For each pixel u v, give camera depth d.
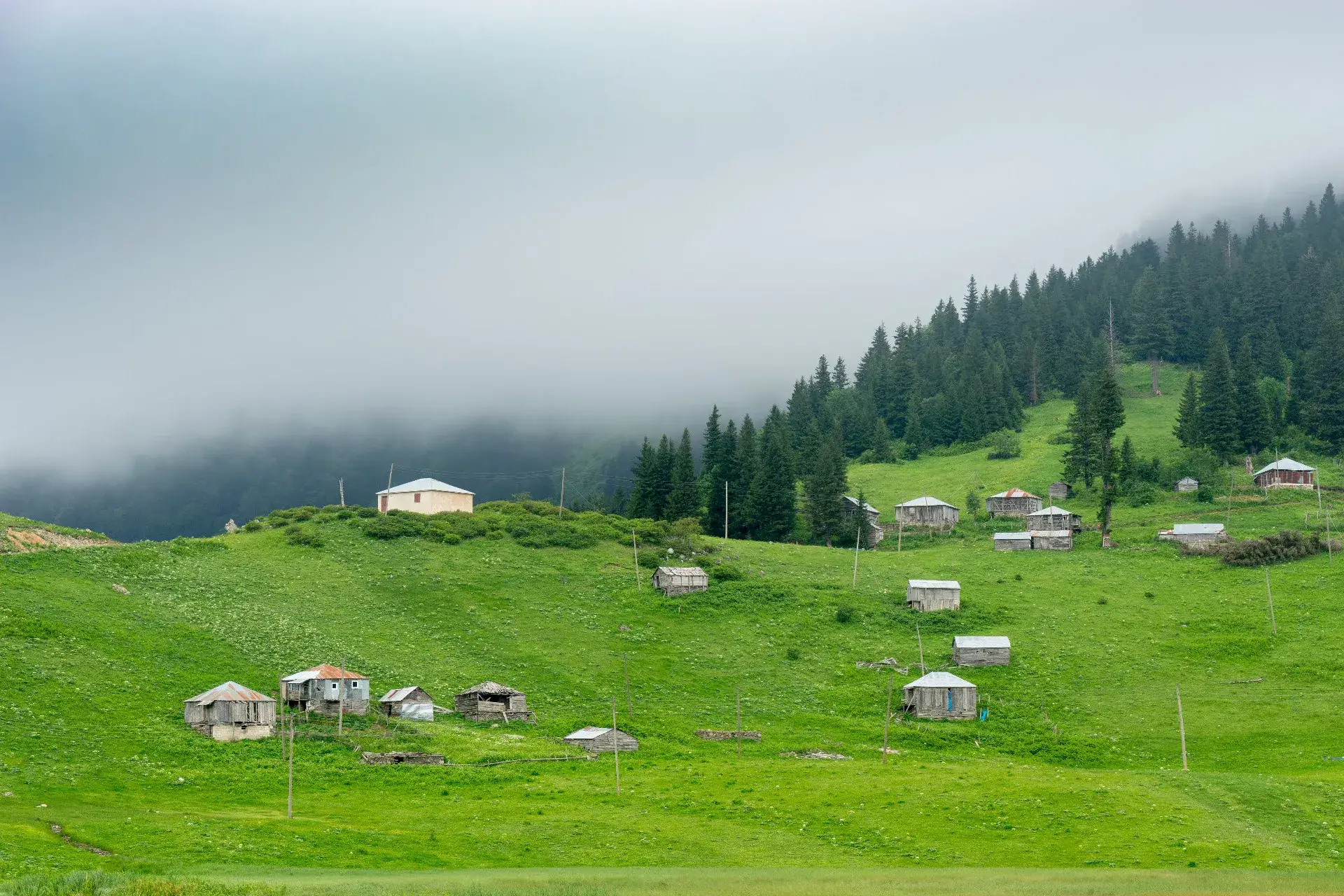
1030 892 58.66
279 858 63.69
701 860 68.56
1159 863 67.00
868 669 130.62
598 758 99.69
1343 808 79.31
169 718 99.25
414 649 131.00
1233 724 110.38
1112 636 137.12
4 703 93.75
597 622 145.12
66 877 52.75
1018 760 104.56
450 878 58.94
